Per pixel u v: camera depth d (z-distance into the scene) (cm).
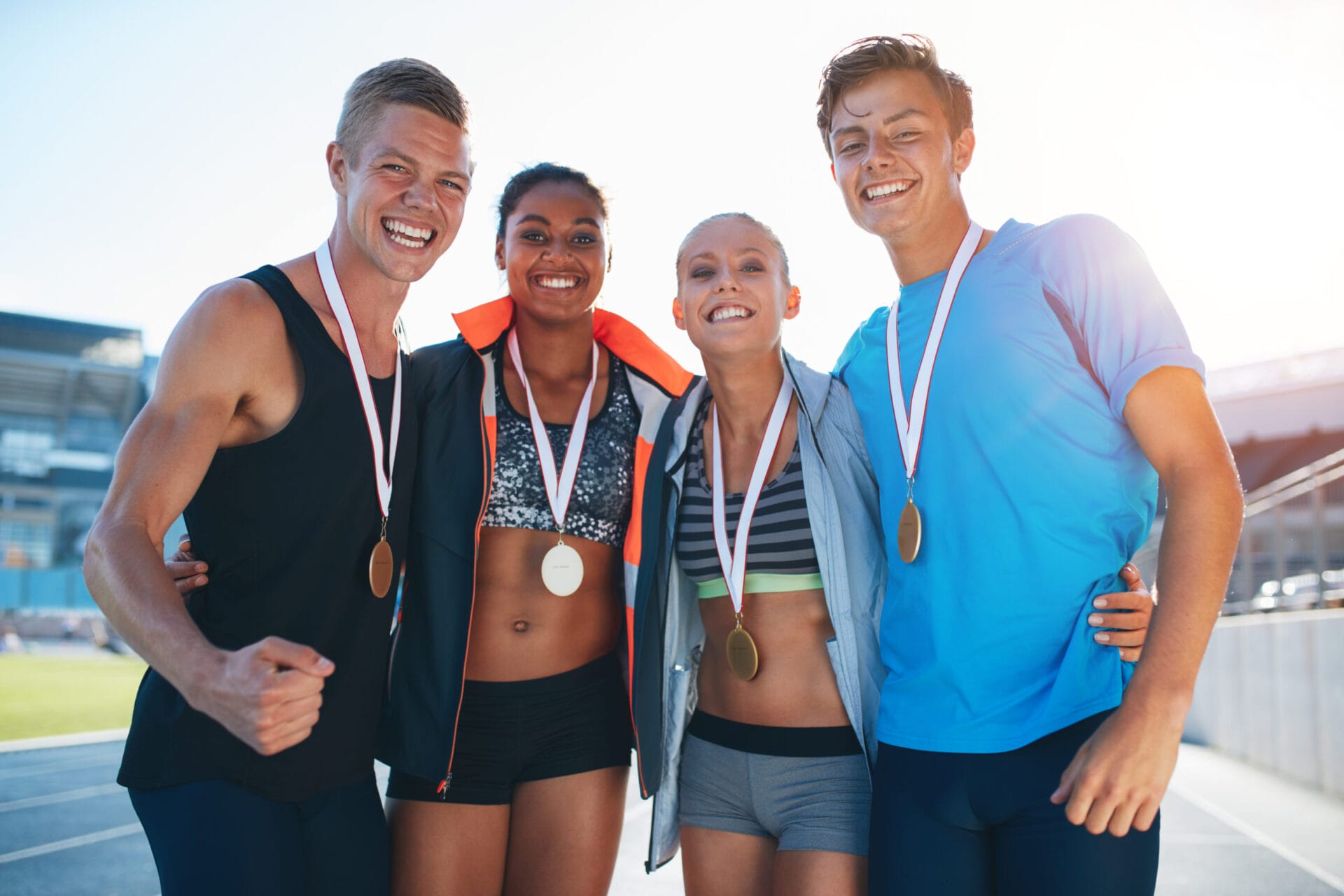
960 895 200
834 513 252
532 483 273
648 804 800
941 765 202
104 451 5631
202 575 199
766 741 253
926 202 222
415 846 258
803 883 241
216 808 187
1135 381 182
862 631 249
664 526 278
